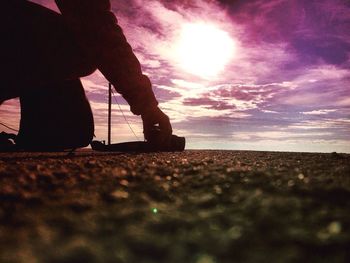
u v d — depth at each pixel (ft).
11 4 2.43
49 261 0.45
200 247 0.51
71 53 2.63
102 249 0.50
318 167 1.52
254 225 0.62
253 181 1.06
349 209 0.75
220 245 0.52
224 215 0.69
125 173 1.26
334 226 0.60
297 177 1.14
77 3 2.74
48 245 0.52
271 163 1.76
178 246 0.51
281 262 0.46
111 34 2.79
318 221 0.65
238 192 0.92
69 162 1.83
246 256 0.48
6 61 2.42
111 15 2.86
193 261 0.46
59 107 2.89
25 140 2.95
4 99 2.59
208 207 0.77
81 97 2.93
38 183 1.09
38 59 2.51
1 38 2.39
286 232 0.58
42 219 0.69
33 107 2.91
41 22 2.52
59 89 2.88
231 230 0.59
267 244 0.53
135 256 0.48
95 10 2.76
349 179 1.11
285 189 0.95
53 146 2.91
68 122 2.89
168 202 0.85
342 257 0.49
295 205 0.75
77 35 2.65
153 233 0.58
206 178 1.15
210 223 0.64
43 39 2.51
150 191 0.97
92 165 1.62
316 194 0.88
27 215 0.72
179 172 1.34
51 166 1.58
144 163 1.74
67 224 0.64
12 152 3.01
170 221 0.65
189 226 0.62
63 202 0.83
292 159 2.12
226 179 1.11
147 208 0.76
